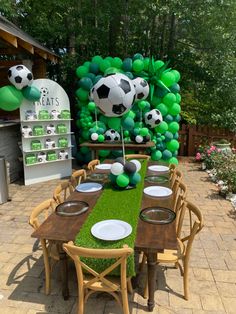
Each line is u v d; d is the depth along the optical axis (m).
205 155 7.77
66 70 8.65
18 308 2.70
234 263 3.41
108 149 6.24
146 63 6.66
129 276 2.38
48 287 2.88
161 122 6.81
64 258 2.68
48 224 2.61
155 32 9.04
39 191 5.94
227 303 2.77
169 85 6.79
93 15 8.20
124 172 3.36
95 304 2.74
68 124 6.66
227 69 8.12
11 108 5.78
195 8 7.48
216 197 5.60
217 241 3.92
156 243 2.26
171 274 3.20
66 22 8.76
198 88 9.19
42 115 6.16
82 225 2.57
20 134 6.79
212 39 8.27
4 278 3.14
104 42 9.00
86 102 7.04
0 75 7.73
